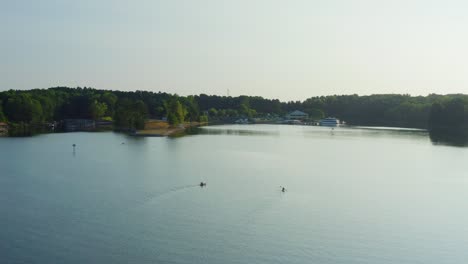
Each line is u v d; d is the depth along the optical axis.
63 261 56.44
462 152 173.88
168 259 57.50
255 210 79.19
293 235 67.12
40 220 71.56
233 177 108.88
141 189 93.12
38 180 101.31
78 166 121.69
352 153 168.38
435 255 61.44
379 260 59.31
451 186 104.69
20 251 59.31
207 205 81.56
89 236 64.81
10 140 192.50
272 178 109.12
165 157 143.38
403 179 112.69
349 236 67.62
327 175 116.12
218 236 65.75
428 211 82.12
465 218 78.00
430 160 149.25
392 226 72.81
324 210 80.81
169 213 76.12
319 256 59.88
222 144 194.75
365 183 106.44
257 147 185.50
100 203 81.56
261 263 57.22
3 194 87.75
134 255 58.50
